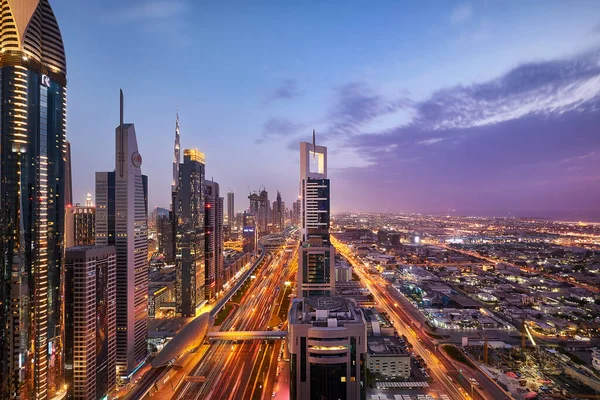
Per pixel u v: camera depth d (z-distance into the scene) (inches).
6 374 7726.4
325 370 7219.5
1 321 7760.8
